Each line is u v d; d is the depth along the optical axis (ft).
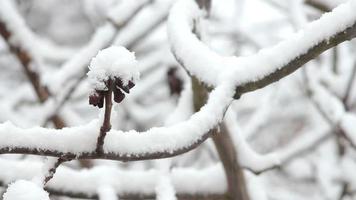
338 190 5.70
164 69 6.39
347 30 2.47
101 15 6.82
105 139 2.45
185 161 4.19
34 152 2.45
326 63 5.71
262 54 2.55
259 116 5.36
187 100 3.40
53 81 4.40
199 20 3.12
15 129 2.46
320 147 6.08
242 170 3.32
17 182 2.30
